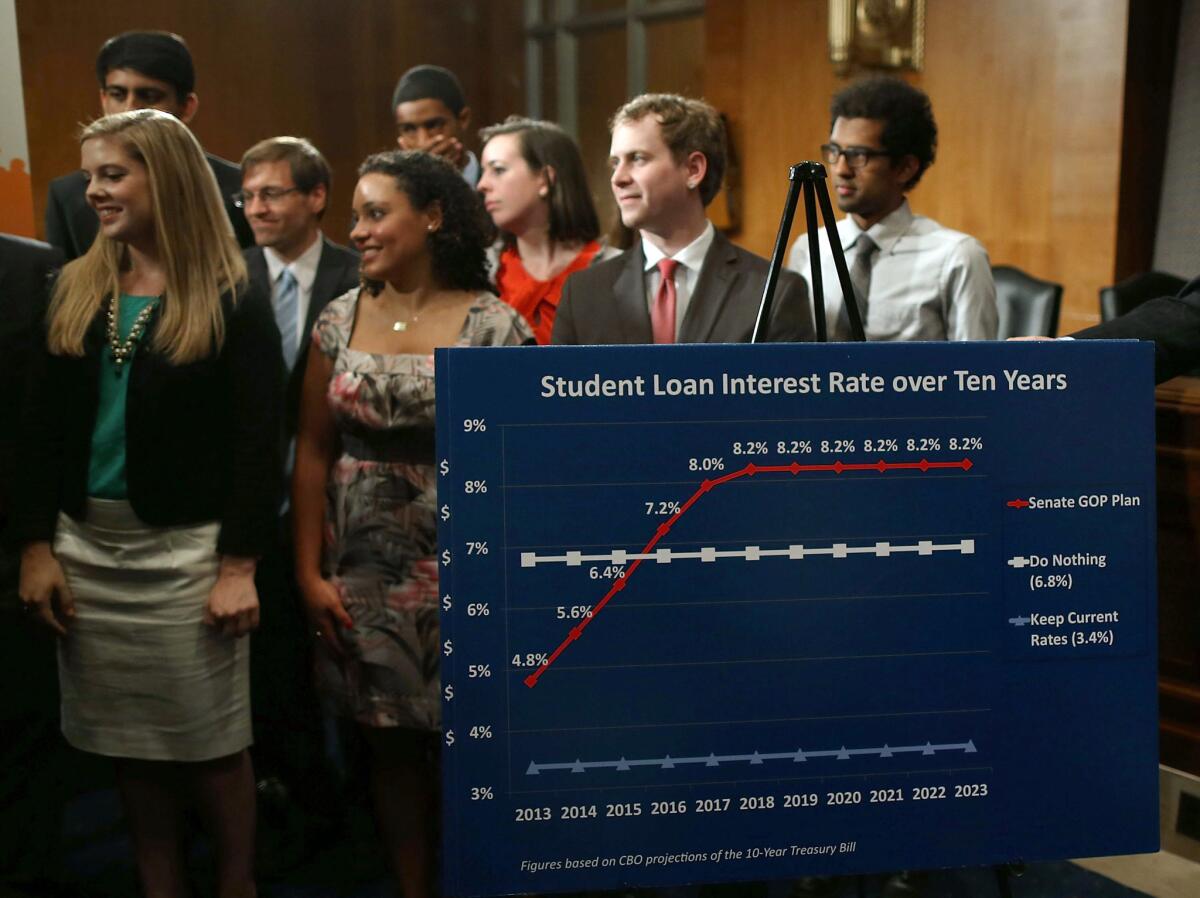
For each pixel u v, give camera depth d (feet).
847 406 3.60
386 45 21.18
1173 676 7.07
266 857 8.15
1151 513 3.71
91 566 6.59
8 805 8.09
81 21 16.85
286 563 8.12
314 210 8.73
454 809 3.53
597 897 5.69
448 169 6.72
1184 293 5.05
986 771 3.67
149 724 6.68
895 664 3.64
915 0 16.71
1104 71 15.01
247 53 19.26
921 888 7.47
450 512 3.50
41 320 6.69
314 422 6.97
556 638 3.54
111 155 6.26
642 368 3.53
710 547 3.57
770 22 17.94
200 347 6.37
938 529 3.64
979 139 16.40
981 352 3.64
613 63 22.48
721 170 6.41
